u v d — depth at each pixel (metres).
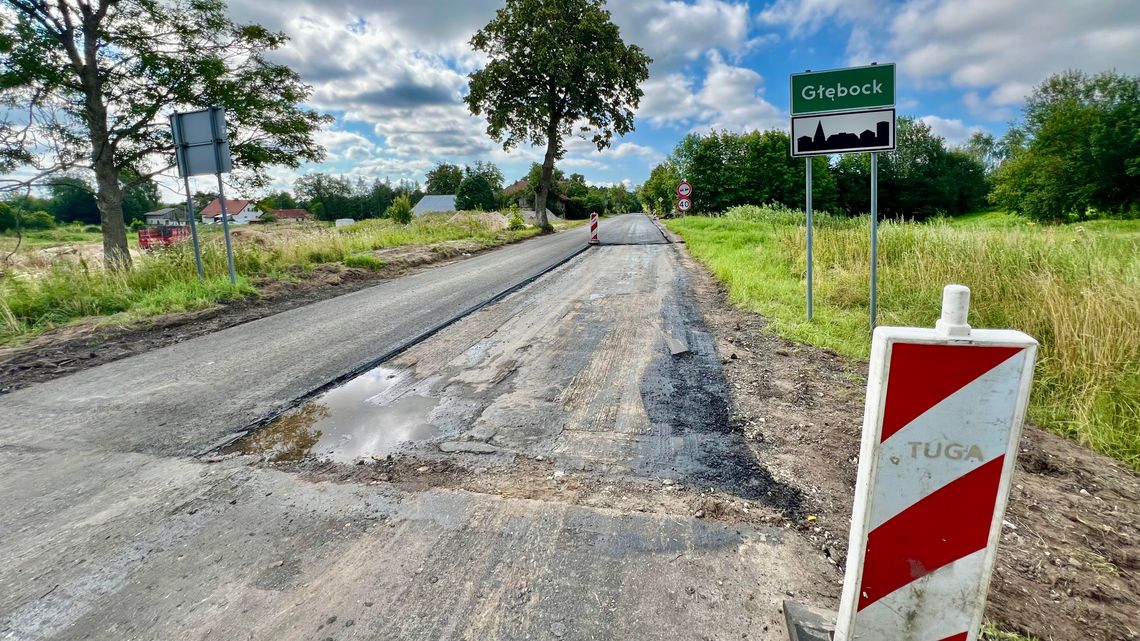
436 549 2.50
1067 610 2.14
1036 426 3.95
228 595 2.23
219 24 12.39
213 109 8.50
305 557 2.46
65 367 5.43
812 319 6.59
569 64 29.34
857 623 1.67
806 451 3.39
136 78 12.01
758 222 25.00
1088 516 2.79
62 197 12.74
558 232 31.56
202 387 4.77
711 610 2.11
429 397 4.45
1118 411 3.89
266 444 3.64
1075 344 4.55
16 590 2.28
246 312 7.98
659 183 74.56
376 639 2.00
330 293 9.64
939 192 68.06
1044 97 42.34
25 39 10.26
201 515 2.81
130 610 2.16
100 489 3.08
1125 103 37.09
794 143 6.07
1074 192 38.34
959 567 1.58
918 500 1.56
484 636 2.00
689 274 11.18
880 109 5.70
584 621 2.06
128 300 8.12
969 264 7.28
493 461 3.33
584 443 3.55
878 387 1.51
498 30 29.97
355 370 5.16
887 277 7.80
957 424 1.50
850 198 69.62
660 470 3.18
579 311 7.62
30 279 8.03
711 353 5.48
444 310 7.86
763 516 2.71
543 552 2.46
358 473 3.22
